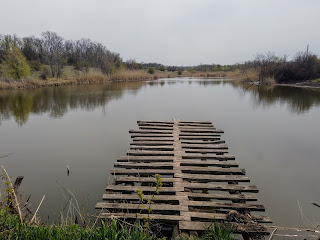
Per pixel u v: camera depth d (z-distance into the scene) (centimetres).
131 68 4262
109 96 1803
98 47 4062
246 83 3053
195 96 1845
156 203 393
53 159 654
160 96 1838
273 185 524
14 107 1356
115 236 260
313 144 778
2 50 3362
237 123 1048
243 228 319
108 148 740
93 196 469
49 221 384
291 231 375
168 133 773
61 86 2444
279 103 1526
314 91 2092
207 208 400
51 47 3684
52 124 1021
